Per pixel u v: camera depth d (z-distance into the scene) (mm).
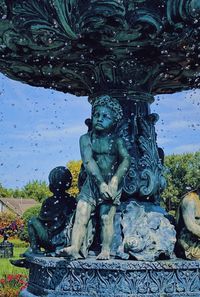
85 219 3977
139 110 4609
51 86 5297
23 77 5008
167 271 3871
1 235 28953
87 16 3566
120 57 4277
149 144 4543
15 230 28828
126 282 3797
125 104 4578
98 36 3807
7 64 4598
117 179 3959
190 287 3900
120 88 4574
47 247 4531
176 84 5137
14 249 26469
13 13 3729
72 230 3984
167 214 4355
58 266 3965
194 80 5000
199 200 4074
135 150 4465
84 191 4059
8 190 52562
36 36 3877
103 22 3607
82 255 3965
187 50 4133
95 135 4078
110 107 4062
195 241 4012
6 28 3881
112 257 3975
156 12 3664
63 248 4035
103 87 4625
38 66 4617
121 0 3498
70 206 4590
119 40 3883
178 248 4090
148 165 4461
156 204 4469
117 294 3768
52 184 4629
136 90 4598
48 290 3977
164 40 3918
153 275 3840
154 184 4430
